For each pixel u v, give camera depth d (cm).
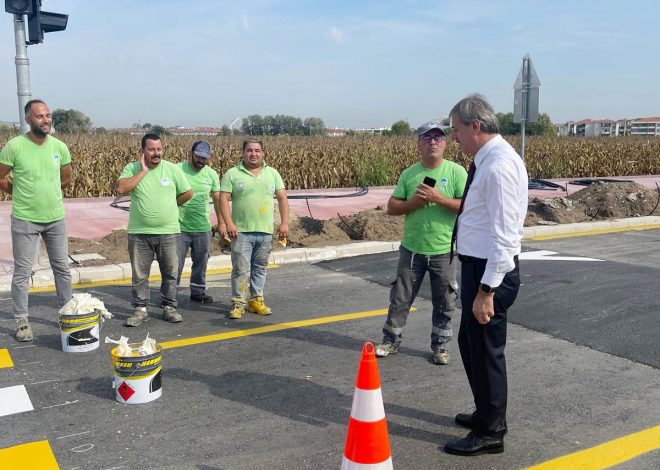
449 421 393
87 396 427
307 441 365
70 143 1914
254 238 608
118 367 410
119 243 936
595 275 793
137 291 592
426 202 459
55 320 606
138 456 345
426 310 653
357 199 1644
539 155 2481
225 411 405
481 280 326
